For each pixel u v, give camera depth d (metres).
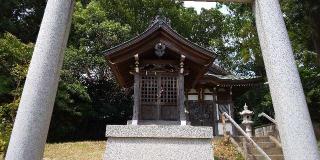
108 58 7.96
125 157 7.22
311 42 13.67
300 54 16.06
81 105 18.64
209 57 8.02
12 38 13.23
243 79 17.03
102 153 11.54
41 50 4.18
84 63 19.38
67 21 4.52
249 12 16.56
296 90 4.16
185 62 8.33
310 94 14.88
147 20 24.66
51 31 4.27
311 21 9.73
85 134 20.61
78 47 20.88
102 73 20.70
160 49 7.98
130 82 9.82
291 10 12.05
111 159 7.20
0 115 10.66
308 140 3.93
